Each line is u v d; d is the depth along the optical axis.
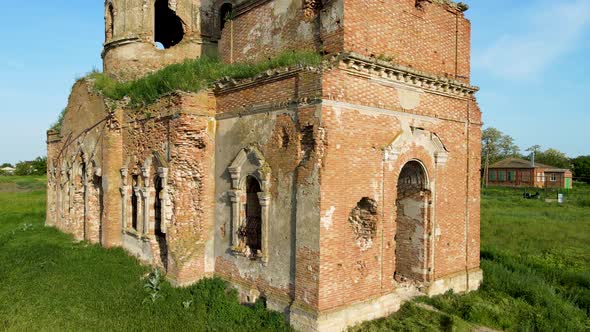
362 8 9.67
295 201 9.38
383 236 10.06
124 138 15.55
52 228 21.64
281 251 9.71
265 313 9.66
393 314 10.20
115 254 14.74
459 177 12.42
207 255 11.94
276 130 9.95
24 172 88.31
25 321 9.21
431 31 11.48
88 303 10.36
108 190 15.52
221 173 11.81
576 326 10.07
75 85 19.14
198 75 12.50
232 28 13.27
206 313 9.97
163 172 12.51
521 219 28.09
